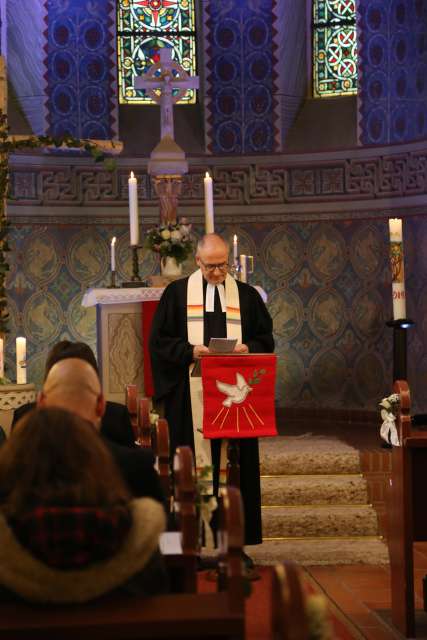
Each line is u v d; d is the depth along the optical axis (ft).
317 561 23.18
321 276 36.73
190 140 37.96
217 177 37.42
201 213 37.24
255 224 37.24
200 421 21.93
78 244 36.65
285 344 37.09
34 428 8.05
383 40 36.27
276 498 25.38
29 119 37.14
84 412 10.97
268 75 37.83
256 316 22.62
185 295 22.39
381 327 35.70
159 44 38.58
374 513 24.77
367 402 35.81
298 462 26.25
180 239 27.86
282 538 24.48
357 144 36.73
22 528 7.72
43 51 37.14
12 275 35.83
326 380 36.60
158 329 22.33
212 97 37.91
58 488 7.82
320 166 36.91
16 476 7.95
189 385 21.98
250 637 16.98
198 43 38.47
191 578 10.29
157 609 7.96
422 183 34.81
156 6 38.73
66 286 36.50
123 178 37.01
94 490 7.90
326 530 24.58
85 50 37.65
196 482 13.24
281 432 32.40
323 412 36.47
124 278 36.91
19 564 7.67
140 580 8.45
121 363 25.95
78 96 37.52
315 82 38.45
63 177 36.47
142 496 11.31
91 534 7.72
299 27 38.24
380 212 35.86
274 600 7.14
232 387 20.31
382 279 35.68
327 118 37.60
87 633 7.63
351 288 36.29
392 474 18.66
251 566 21.67
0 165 24.06
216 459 21.83
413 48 35.14
